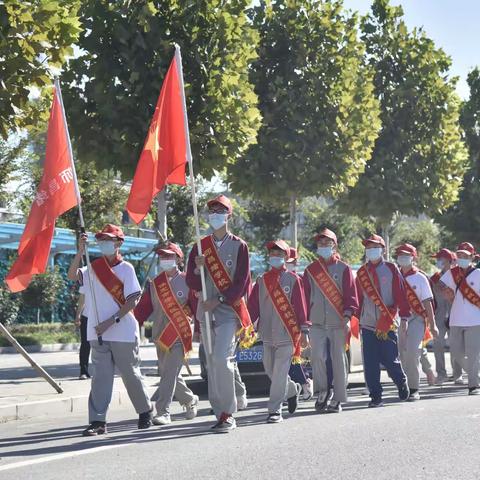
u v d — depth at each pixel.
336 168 25.62
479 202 38.59
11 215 37.62
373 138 26.33
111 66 19.11
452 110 29.86
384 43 30.05
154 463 8.70
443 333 18.78
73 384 17.06
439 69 29.86
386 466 8.48
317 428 11.11
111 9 18.97
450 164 29.80
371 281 14.24
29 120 15.09
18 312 40.69
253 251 46.19
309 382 15.59
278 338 12.26
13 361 25.58
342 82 25.81
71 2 15.19
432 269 58.59
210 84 19.41
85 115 19.34
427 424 11.26
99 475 8.13
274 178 25.58
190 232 38.66
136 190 11.74
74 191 12.16
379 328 14.07
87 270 11.47
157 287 12.24
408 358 15.00
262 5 26.11
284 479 7.89
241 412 13.53
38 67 13.89
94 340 11.30
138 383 11.54
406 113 29.64
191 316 12.33
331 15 26.06
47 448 10.12
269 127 25.59
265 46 25.83
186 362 12.48
